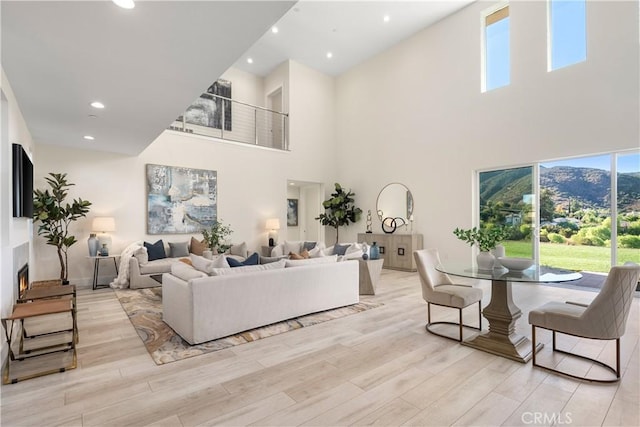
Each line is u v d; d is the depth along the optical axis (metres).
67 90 3.19
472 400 2.12
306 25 7.19
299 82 8.93
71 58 2.59
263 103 9.79
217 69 2.80
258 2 1.94
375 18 6.97
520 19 5.82
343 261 4.48
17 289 3.42
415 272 7.18
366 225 8.74
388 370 2.55
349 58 8.69
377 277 5.21
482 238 3.29
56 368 2.57
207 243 6.80
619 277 2.28
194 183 7.07
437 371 2.53
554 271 3.10
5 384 2.34
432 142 7.22
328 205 8.95
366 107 8.77
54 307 2.72
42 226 5.09
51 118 4.02
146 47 2.45
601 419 1.91
